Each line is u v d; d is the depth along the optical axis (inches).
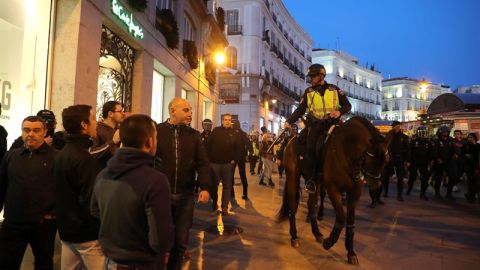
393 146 401.7
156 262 87.5
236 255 195.2
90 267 106.3
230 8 1427.2
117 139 134.3
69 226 105.3
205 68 781.9
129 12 389.4
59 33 287.7
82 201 104.2
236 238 227.5
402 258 200.4
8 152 141.7
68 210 105.9
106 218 84.7
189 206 149.5
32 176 135.6
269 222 273.1
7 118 240.2
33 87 265.3
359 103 2815.0
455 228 275.7
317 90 213.6
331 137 197.0
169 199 85.4
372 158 183.5
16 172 135.6
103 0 329.7
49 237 138.8
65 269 109.3
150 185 82.6
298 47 2018.9
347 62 2679.6
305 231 249.3
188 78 656.4
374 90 3006.9
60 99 283.7
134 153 85.3
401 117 3270.2
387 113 3351.4
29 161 136.8
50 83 282.7
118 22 362.9
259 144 632.4
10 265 135.5
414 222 293.3
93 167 106.3
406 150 423.5
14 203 134.5
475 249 222.2
